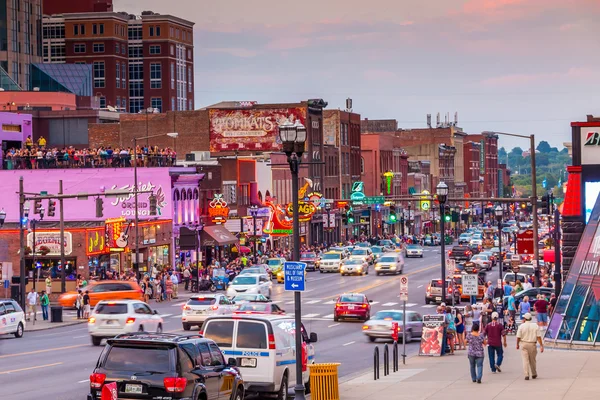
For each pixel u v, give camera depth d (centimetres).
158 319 6297
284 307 9075
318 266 14025
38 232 10381
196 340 3141
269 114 18175
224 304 6938
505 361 5312
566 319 5812
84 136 18475
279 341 3834
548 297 8088
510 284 8662
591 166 8244
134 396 2914
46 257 10425
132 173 12512
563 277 8356
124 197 12488
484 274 11844
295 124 3581
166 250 12438
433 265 14650
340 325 7731
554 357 5291
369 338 6738
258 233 14600
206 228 13525
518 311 7919
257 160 16550
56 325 7812
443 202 6575
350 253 14875
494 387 4184
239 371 3494
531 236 8762
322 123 19700
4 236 10425
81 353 5662
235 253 14250
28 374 4703
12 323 6750
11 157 12719
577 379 4359
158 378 2914
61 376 4638
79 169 12525
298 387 3469
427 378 4625
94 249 10506
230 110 18150
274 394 3859
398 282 11819
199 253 12838
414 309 8956
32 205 12488
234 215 14838
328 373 3828
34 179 12562
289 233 15775
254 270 10106
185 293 10950
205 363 3131
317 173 19312
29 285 10175
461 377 4612
